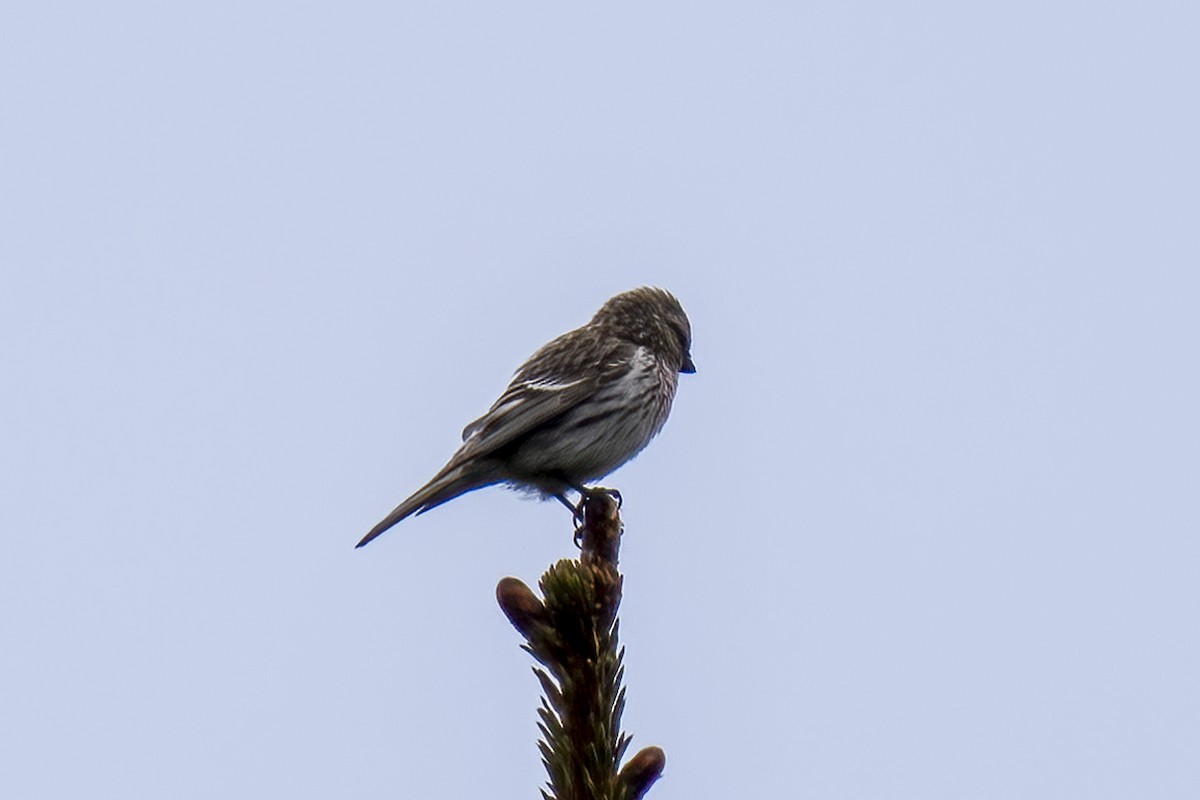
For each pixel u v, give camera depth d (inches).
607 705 242.2
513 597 241.3
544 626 240.5
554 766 238.8
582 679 239.9
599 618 243.6
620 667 246.4
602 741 238.8
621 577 248.8
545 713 241.3
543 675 241.8
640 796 237.5
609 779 237.0
